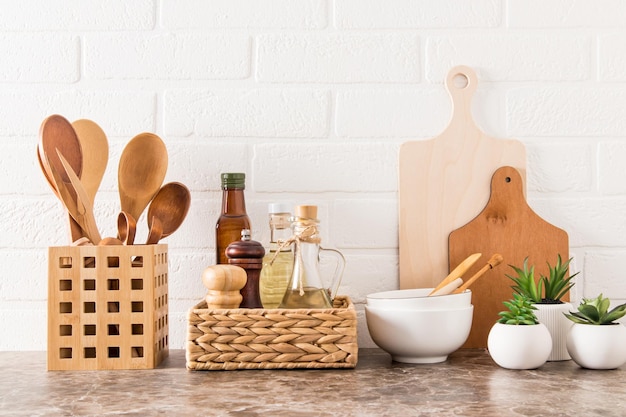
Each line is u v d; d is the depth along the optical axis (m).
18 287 1.31
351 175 1.32
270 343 1.07
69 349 1.12
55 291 1.09
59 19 1.33
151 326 1.09
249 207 1.32
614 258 1.30
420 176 1.31
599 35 1.32
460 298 1.12
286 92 1.33
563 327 1.14
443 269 1.30
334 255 1.32
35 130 1.32
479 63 1.32
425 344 1.09
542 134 1.32
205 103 1.33
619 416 0.82
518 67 1.32
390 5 1.32
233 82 1.33
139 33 1.33
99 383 1.00
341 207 1.32
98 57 1.33
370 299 1.14
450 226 1.30
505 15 1.32
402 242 1.30
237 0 1.33
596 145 1.32
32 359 1.21
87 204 1.13
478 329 1.28
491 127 1.32
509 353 1.06
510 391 0.94
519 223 1.29
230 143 1.32
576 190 1.31
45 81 1.33
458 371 1.07
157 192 1.23
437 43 1.32
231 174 1.23
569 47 1.32
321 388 0.96
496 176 1.30
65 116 1.32
